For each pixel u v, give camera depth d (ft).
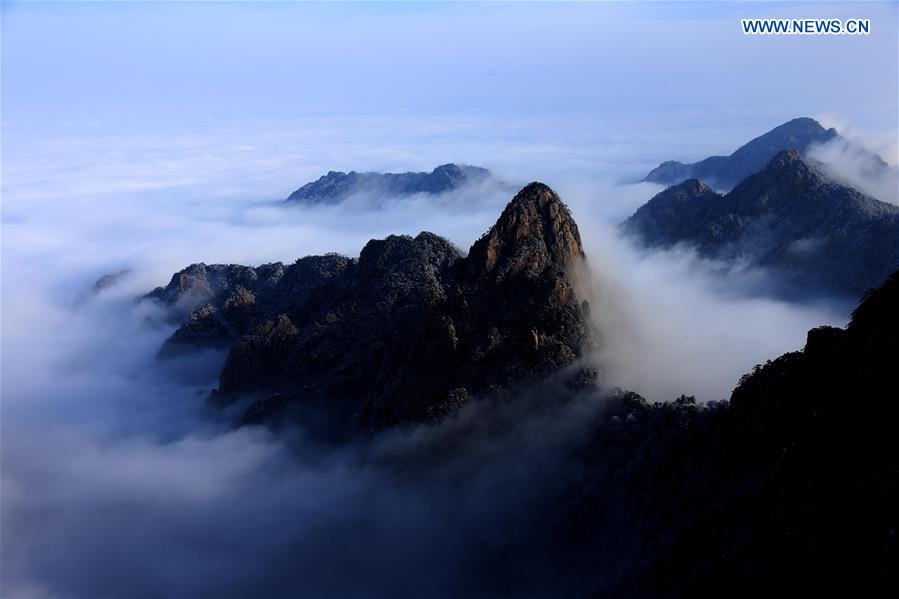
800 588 151.23
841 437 171.73
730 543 185.88
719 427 246.06
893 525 140.26
